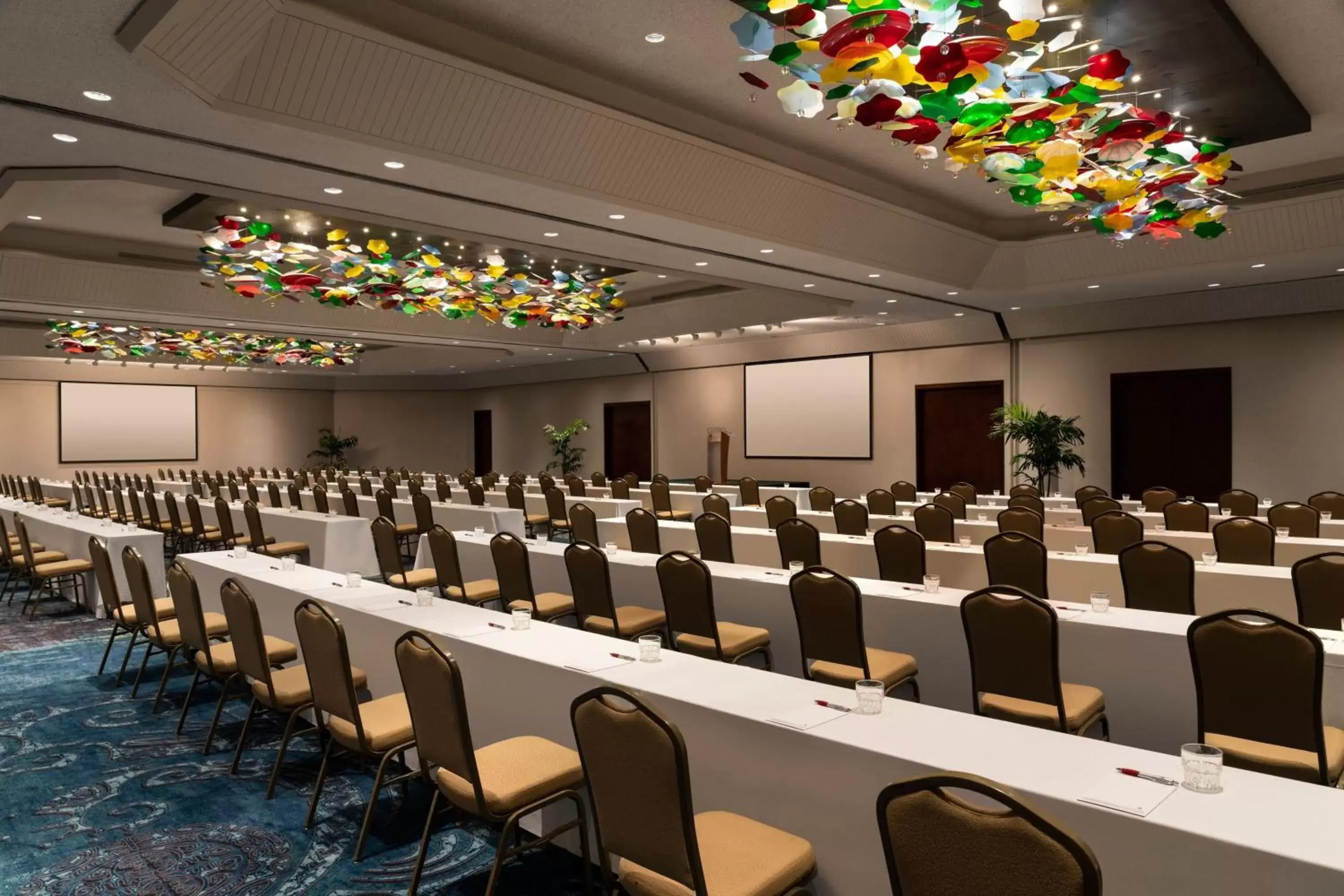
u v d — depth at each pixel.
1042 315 13.74
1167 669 3.74
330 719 3.59
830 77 4.08
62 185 8.63
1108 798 2.05
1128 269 10.23
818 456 17.44
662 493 11.79
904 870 1.75
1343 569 4.35
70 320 13.99
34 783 4.08
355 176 6.28
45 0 3.73
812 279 10.39
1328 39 5.51
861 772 2.40
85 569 7.98
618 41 5.70
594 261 9.41
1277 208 8.77
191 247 11.91
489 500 13.89
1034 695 3.48
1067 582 5.95
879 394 16.53
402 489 16.52
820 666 4.21
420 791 3.95
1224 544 6.62
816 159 8.07
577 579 5.27
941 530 7.81
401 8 5.14
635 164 6.81
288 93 4.97
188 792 3.96
